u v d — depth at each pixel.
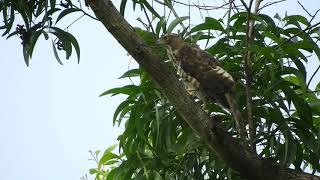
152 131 11.05
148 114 10.98
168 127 10.89
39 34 10.28
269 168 9.85
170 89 8.87
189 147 10.90
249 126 10.41
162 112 10.77
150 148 11.16
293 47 10.35
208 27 11.02
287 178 9.91
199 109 9.15
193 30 11.11
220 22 11.13
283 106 10.73
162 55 12.11
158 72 8.73
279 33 11.02
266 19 11.04
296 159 10.80
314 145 10.69
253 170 9.76
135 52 8.62
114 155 12.05
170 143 10.91
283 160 10.46
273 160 10.55
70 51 10.29
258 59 10.48
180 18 11.09
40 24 10.34
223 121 11.12
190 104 9.04
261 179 9.84
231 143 9.50
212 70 11.03
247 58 10.56
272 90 10.65
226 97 10.70
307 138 10.75
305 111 10.65
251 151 9.88
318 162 11.05
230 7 11.05
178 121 10.88
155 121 11.01
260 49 10.12
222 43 11.02
